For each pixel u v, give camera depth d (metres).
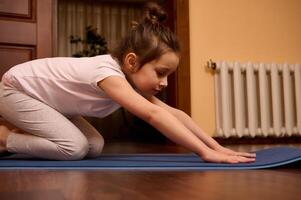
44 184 0.70
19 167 1.02
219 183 0.70
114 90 1.11
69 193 0.60
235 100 2.62
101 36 4.40
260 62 2.78
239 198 0.55
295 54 2.88
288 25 2.87
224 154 1.10
